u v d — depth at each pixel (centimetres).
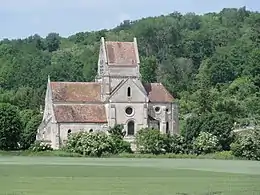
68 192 7894
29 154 18625
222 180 9869
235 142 18012
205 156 17862
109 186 8675
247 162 15525
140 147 18762
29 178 9769
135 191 8125
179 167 13038
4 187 8394
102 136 18350
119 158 17225
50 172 10994
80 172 11075
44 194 7644
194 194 7906
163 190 8294
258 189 8519
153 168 12538
